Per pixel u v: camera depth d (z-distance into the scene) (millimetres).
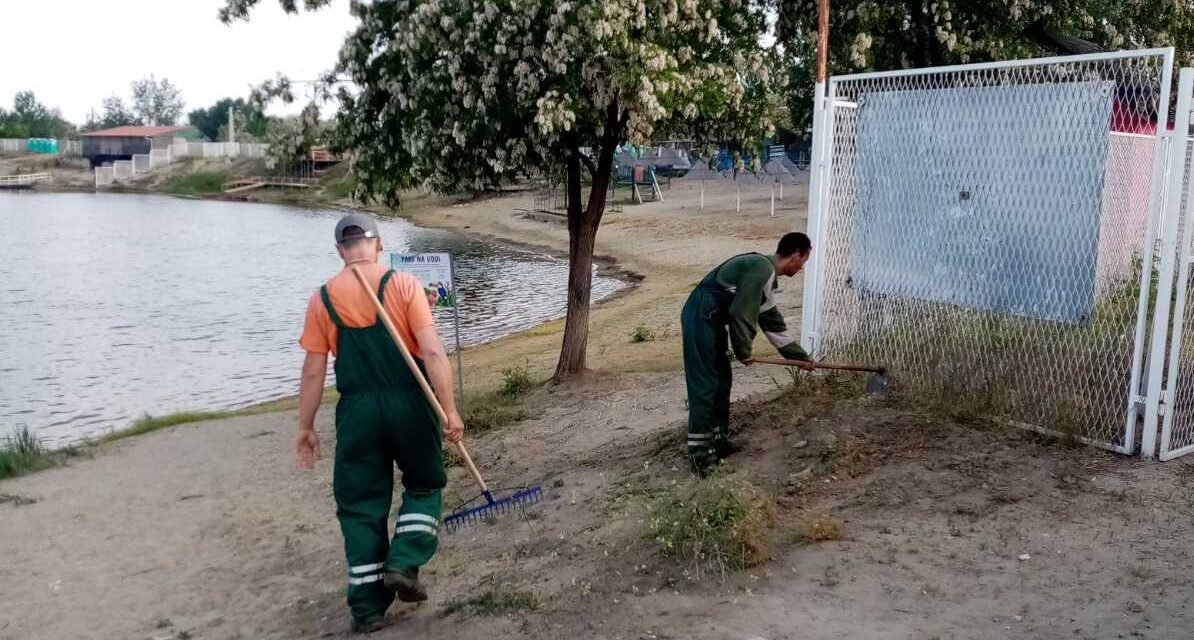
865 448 5719
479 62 9922
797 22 12398
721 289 5789
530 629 4109
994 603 3867
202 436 10773
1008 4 12164
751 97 11547
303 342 4402
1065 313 5922
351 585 4438
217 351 22812
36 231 60281
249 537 6879
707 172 55438
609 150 11070
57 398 18250
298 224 66875
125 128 127812
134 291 33938
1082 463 5289
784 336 6000
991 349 6340
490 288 30688
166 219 71250
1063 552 4277
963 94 6430
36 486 8945
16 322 27516
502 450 8281
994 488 5055
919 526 4707
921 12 12617
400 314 4340
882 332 7055
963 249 6480
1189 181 5176
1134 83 5691
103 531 7328
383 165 11477
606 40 9188
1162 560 4105
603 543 5035
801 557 4457
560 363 11508
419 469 4480
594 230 11352
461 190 11727
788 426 6246
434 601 4754
